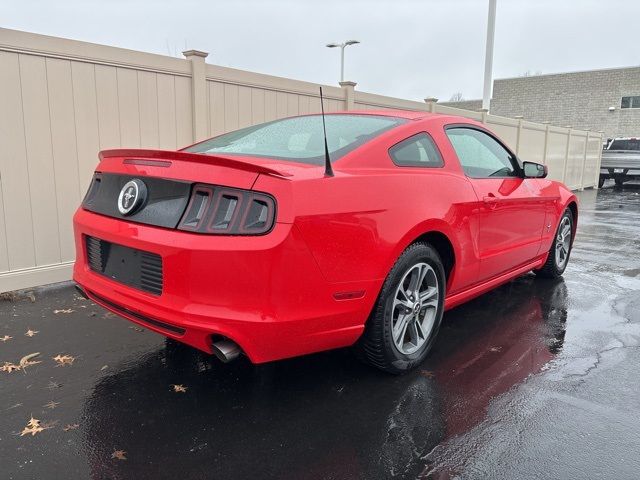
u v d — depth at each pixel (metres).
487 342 3.75
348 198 2.64
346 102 7.88
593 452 2.42
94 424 2.58
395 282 2.94
